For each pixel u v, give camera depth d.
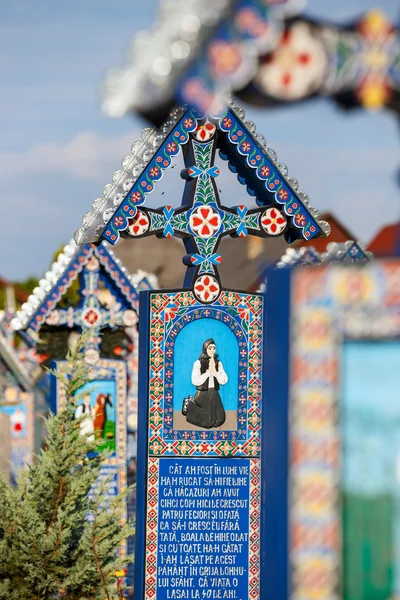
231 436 14.19
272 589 7.05
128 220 14.05
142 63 6.48
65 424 14.46
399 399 6.89
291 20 6.75
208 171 14.41
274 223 14.68
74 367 14.66
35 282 38.62
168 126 14.13
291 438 6.96
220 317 14.24
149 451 14.01
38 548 13.81
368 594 6.95
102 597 14.02
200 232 14.32
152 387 14.05
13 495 14.12
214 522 14.09
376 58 6.91
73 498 14.10
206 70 6.54
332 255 16.98
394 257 6.87
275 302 7.07
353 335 6.91
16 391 23.59
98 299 19.88
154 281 20.77
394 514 6.93
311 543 6.96
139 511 13.98
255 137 14.39
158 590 13.95
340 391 6.94
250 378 14.28
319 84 6.86
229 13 6.45
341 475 6.95
